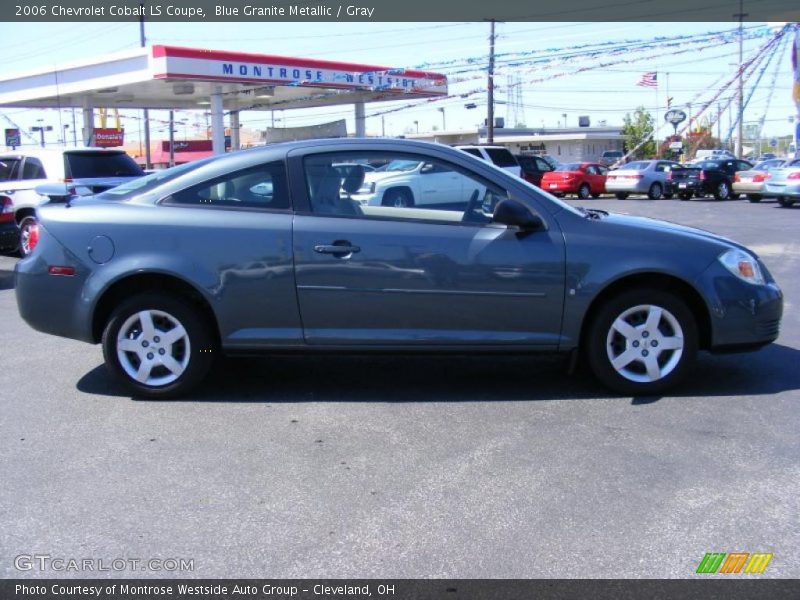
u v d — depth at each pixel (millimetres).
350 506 3707
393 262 5031
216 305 5086
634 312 5160
